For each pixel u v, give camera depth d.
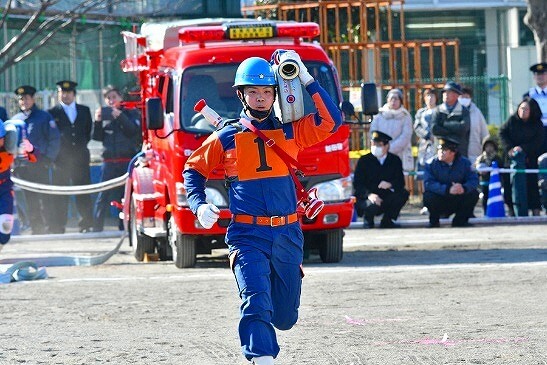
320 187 26.42
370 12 55.97
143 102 32.34
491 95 56.28
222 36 27.33
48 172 39.31
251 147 13.38
